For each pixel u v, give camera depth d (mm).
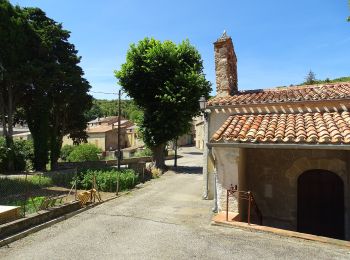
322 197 10414
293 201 10555
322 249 7180
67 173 20281
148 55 24234
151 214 11016
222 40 12891
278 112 10438
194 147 61688
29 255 7258
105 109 100500
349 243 7266
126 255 7188
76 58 28938
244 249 7301
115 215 10945
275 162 10891
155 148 26266
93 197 13336
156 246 7711
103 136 53031
